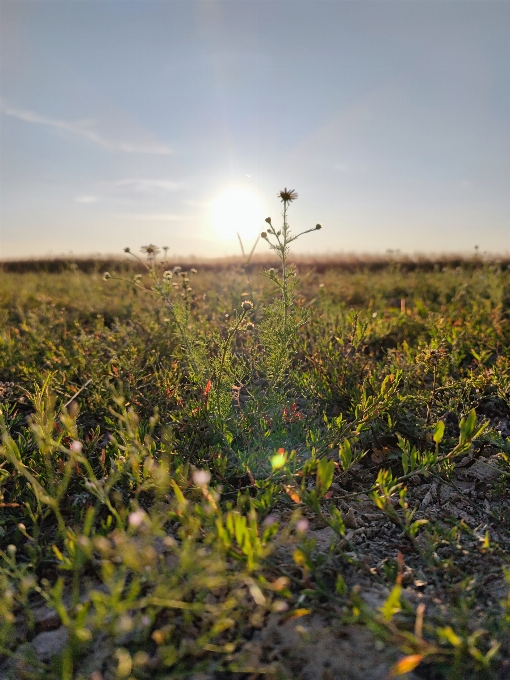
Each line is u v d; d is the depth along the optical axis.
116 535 0.35
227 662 0.30
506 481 0.50
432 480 0.51
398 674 0.28
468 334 0.87
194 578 0.31
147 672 0.30
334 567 0.38
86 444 0.53
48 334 0.94
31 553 0.38
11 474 0.48
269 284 1.24
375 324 0.93
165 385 0.63
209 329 0.90
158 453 0.50
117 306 1.27
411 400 0.61
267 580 0.36
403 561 0.39
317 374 0.68
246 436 0.54
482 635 0.31
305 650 0.31
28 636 0.33
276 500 0.44
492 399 0.65
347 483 0.51
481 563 0.38
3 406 0.62
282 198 0.61
